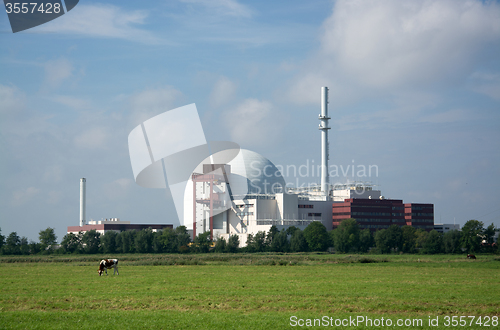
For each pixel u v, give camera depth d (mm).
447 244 174250
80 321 37344
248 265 106375
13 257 159750
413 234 187125
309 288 57219
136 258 140000
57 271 89812
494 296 51219
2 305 45094
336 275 77688
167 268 96688
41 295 50781
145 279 69938
